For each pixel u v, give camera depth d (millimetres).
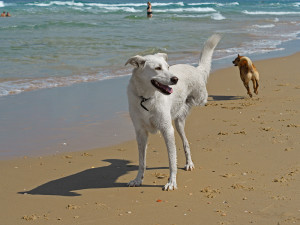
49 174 5660
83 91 10492
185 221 4156
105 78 12023
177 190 5012
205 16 36469
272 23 31328
